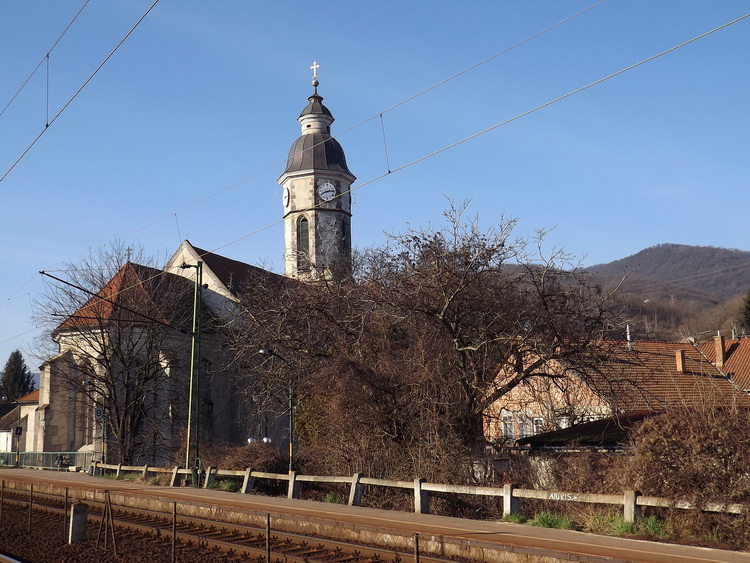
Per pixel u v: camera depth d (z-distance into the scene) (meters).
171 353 45.69
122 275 47.84
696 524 14.07
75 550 16.27
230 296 50.94
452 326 25.84
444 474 22.95
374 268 27.45
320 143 58.16
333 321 28.27
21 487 31.92
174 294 48.31
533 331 24.83
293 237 63.06
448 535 14.12
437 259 25.66
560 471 20.77
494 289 25.92
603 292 26.95
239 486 26.92
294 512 18.52
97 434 45.56
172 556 14.44
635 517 14.66
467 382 25.34
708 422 15.08
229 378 49.38
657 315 107.06
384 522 16.45
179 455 35.09
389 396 26.16
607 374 26.56
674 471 15.18
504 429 31.98
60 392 47.59
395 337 27.91
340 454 25.75
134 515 21.80
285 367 29.31
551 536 14.10
